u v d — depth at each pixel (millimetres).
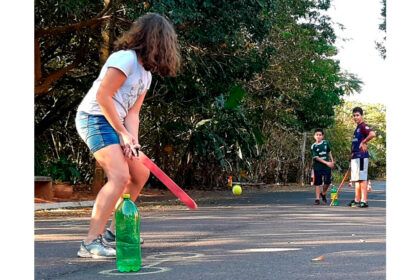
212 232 6590
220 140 17859
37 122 17031
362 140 11125
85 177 18953
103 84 4625
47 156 18125
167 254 4836
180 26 12203
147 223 7758
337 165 35438
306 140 28531
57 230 6945
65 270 4113
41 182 11852
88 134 4711
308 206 11609
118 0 11562
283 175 26391
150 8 11047
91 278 3789
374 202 13039
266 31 13547
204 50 13578
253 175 23781
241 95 15664
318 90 24016
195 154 18797
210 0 11617
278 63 19359
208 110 17375
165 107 16797
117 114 4641
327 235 6238
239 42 13570
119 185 4699
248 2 12609
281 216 8961
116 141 4719
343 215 9141
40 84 13734
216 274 3881
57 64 16406
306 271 3984
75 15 12430
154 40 4746
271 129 23750
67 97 16094
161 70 4816
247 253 4867
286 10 20203
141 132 19203
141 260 4508
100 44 14070
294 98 22141
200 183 19875
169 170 19562
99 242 4715
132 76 4727
